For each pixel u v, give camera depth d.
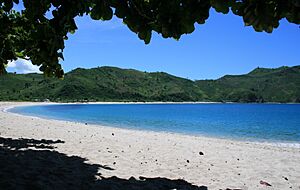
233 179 10.02
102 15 2.71
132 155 13.12
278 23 2.34
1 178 6.84
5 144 12.77
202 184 9.04
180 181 9.11
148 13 2.64
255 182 9.79
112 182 7.79
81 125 30.86
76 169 8.89
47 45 3.27
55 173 7.93
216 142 20.80
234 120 56.03
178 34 2.56
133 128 34.41
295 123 49.22
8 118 34.34
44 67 5.06
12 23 5.88
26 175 7.32
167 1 2.48
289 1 2.26
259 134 31.59
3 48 6.41
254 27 2.37
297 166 12.77
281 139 27.02
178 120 53.38
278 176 10.83
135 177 9.03
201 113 85.25
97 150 13.73
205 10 2.44
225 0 2.31
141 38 2.71
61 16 3.04
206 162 12.77
